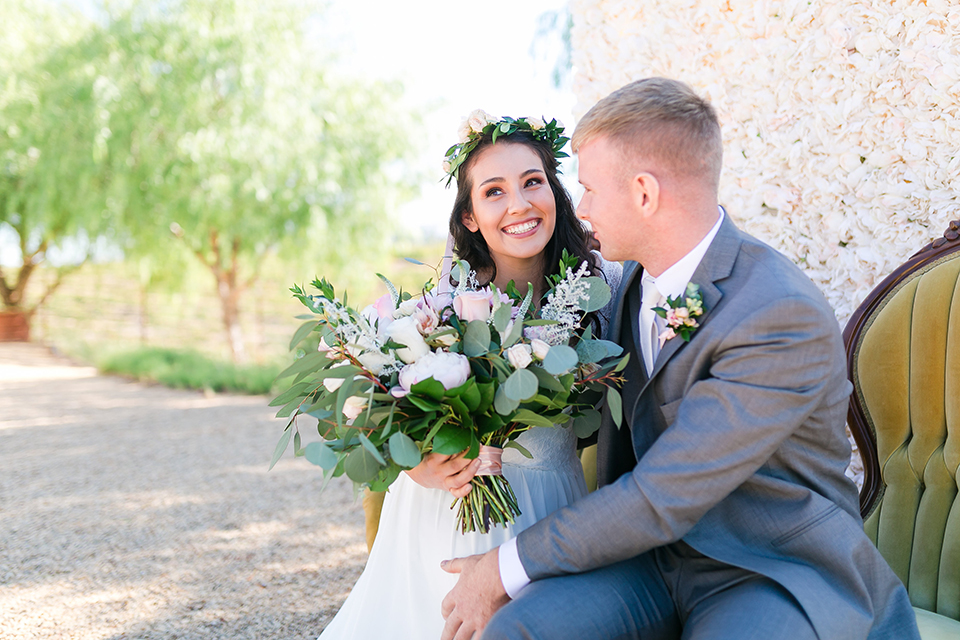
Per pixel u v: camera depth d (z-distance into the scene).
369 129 10.09
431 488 1.71
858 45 2.14
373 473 1.33
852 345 1.91
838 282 2.26
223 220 9.53
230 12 9.20
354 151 9.98
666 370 1.44
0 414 6.88
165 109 9.09
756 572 1.33
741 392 1.29
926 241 2.06
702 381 1.35
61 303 14.38
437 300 1.51
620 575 1.45
